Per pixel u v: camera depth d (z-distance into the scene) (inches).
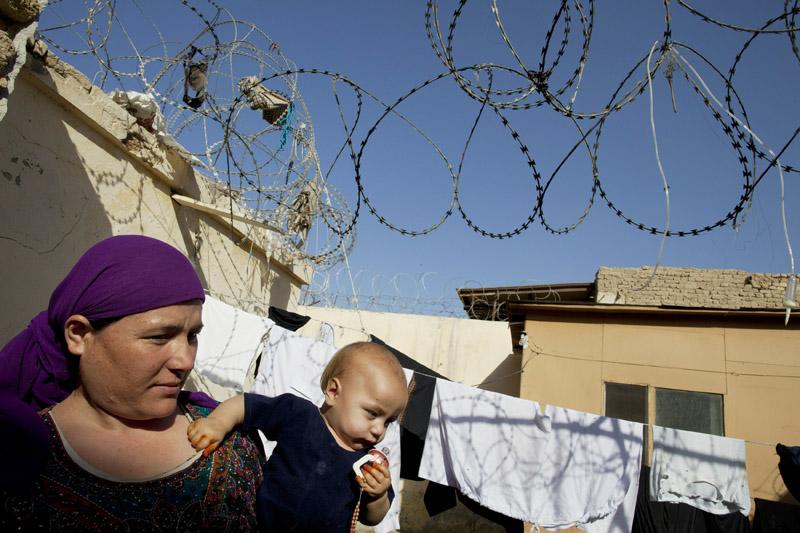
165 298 52.4
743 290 497.7
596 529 209.2
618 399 388.2
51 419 51.5
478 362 514.3
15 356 54.4
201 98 244.5
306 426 69.2
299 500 65.2
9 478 45.5
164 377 53.2
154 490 51.7
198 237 282.8
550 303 407.2
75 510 47.4
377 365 74.9
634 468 209.3
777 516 248.5
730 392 369.4
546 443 214.2
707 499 216.5
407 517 447.8
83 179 209.3
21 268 184.9
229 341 227.9
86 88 205.9
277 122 280.4
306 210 327.9
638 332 397.7
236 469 59.7
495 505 209.8
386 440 215.6
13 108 179.2
